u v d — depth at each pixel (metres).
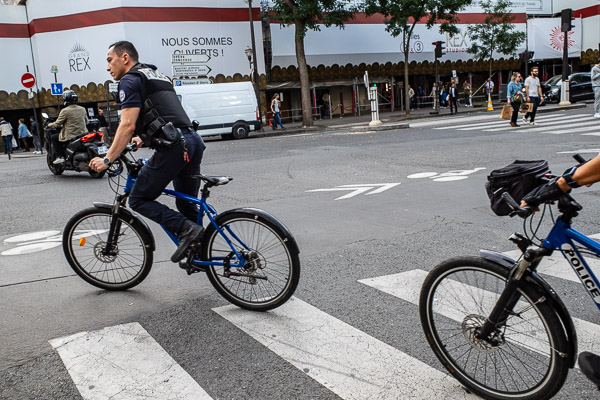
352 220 6.39
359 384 2.84
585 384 2.75
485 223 5.93
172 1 27.05
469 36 33.62
